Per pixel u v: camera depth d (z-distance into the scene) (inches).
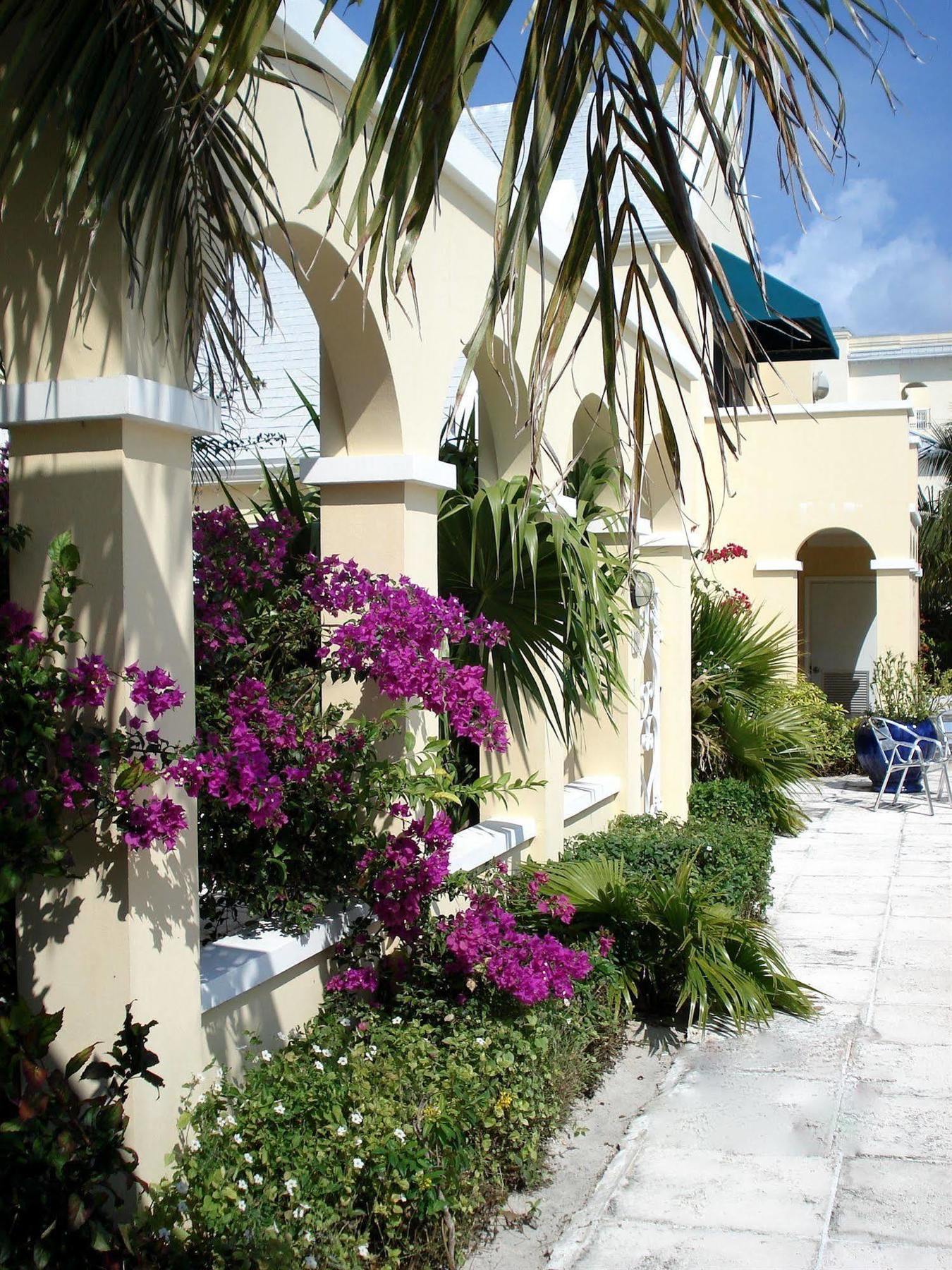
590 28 87.9
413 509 198.7
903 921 320.8
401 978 179.8
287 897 173.2
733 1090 203.9
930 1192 165.9
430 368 204.7
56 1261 115.4
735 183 92.7
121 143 113.5
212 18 90.1
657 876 262.2
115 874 127.0
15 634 123.6
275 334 394.0
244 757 132.7
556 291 90.5
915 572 697.6
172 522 135.2
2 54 123.6
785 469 609.9
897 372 1421.0
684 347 420.8
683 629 407.2
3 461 159.3
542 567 222.2
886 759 524.7
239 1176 130.0
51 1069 129.5
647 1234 154.1
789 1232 154.6
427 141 82.6
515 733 262.4
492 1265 146.4
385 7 81.4
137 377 125.9
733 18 86.5
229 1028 151.3
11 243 129.3
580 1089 196.9
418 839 177.6
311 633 181.0
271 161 154.1
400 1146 137.7
